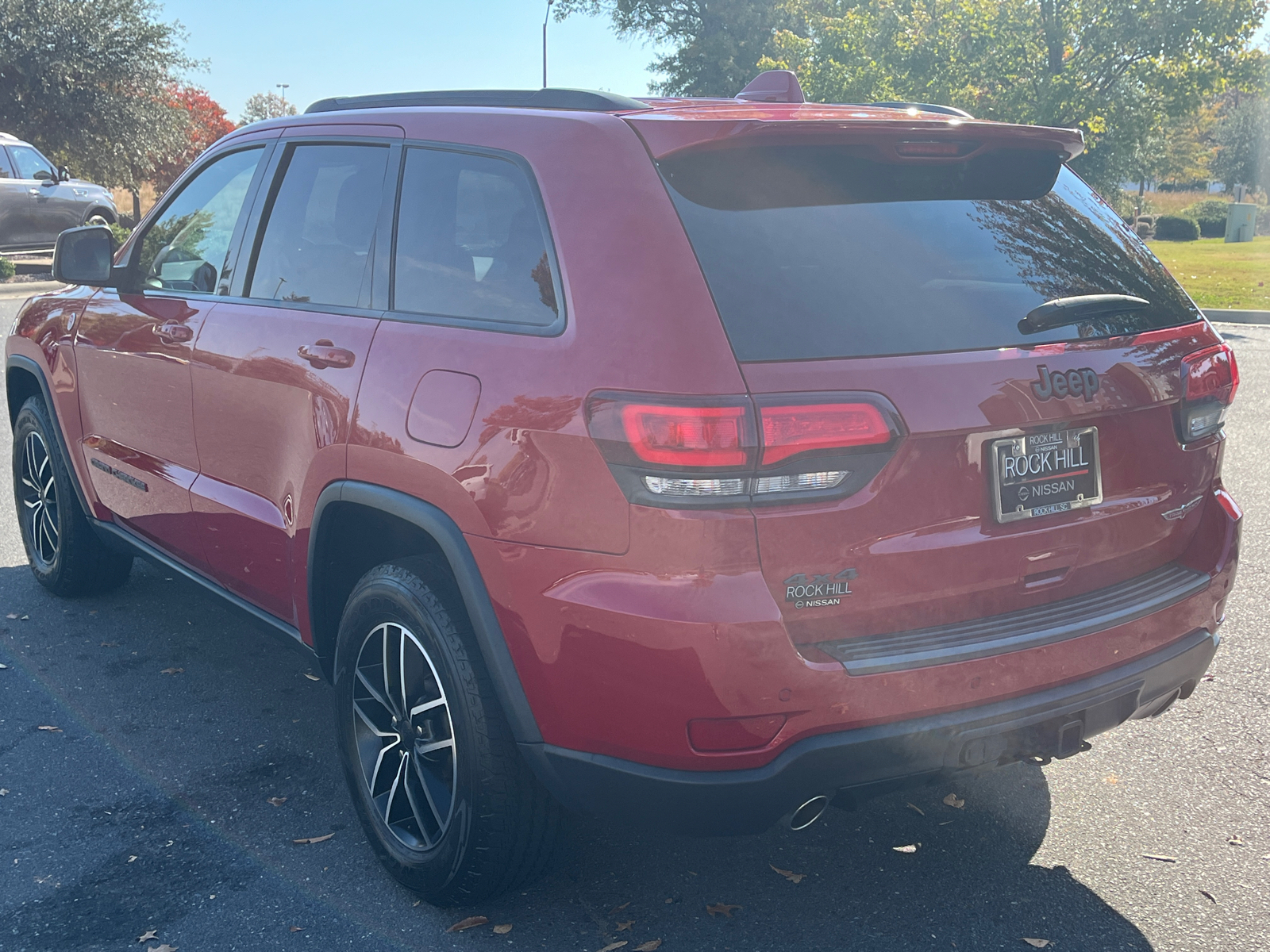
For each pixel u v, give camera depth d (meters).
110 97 28.62
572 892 2.91
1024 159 2.92
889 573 2.33
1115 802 3.34
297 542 3.19
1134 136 24.14
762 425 2.19
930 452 2.34
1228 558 2.94
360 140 3.27
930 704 2.36
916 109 3.11
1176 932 2.72
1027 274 2.62
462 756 2.64
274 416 3.23
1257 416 9.17
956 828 3.21
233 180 3.81
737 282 2.31
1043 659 2.47
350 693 3.04
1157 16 22.83
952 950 2.66
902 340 2.36
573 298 2.44
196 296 3.78
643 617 2.24
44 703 4.01
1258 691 4.11
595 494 2.30
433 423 2.64
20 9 27.44
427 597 2.70
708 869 3.01
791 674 2.24
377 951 2.68
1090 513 2.61
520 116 2.82
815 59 26.00
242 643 4.57
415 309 2.87
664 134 2.47
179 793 3.41
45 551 5.09
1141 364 2.66
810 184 2.53
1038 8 23.62
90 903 2.85
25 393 5.11
